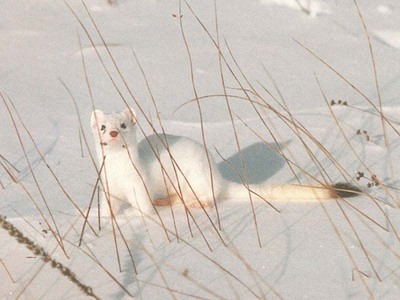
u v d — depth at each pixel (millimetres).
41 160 8461
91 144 8844
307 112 9586
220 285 5809
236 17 12984
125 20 12727
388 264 5992
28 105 9836
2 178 8078
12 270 6277
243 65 11188
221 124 9344
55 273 6168
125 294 5781
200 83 10586
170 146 7277
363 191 7027
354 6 13555
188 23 12672
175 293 5738
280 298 5586
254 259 6160
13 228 5281
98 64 11086
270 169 8172
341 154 8406
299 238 6453
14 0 13156
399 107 9633
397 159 8164
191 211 7109
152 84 10531
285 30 12570
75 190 7746
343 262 6055
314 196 7211
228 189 7328
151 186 7176
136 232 6730
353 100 10062
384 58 11586
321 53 11711
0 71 10859
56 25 12422
